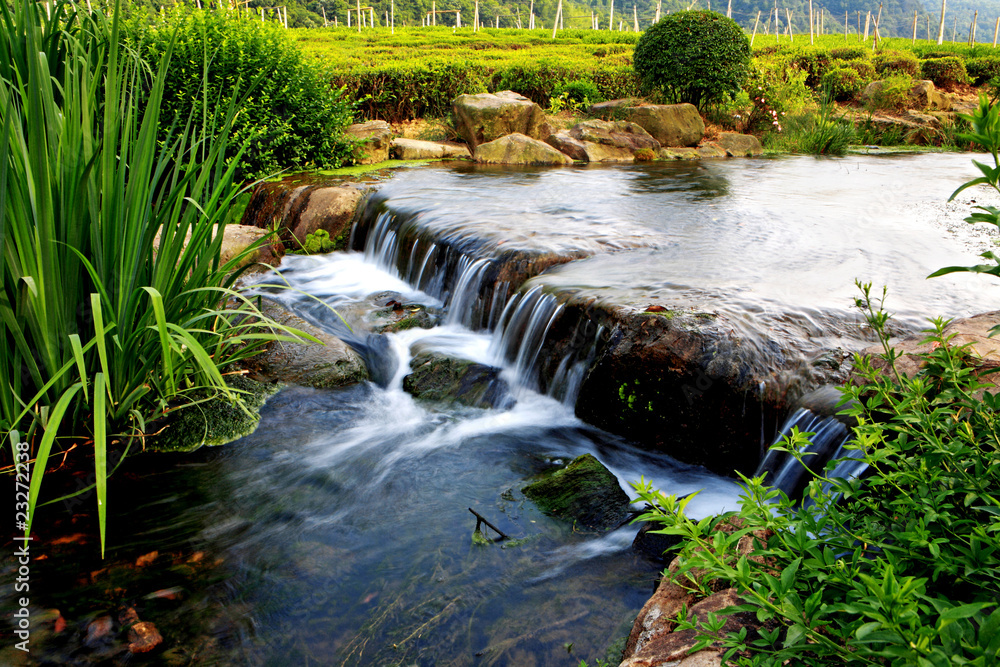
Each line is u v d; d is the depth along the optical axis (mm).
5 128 2967
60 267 3521
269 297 6965
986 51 26656
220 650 2658
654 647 2031
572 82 16891
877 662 1479
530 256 5625
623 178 10617
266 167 10555
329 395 5008
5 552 3164
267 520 3521
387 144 12820
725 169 12023
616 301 4473
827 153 15070
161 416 4199
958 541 1811
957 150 15883
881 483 1931
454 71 15789
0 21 3549
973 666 1193
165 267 3926
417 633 2746
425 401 5004
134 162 3596
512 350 5203
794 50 22125
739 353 3775
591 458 3809
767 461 3559
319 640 2719
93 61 4219
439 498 3725
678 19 15828
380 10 91812
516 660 2590
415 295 6875
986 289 4820
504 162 12570
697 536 1661
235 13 10703
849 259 5684
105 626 2744
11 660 2547
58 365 3650
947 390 2051
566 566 3135
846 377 3512
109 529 3389
